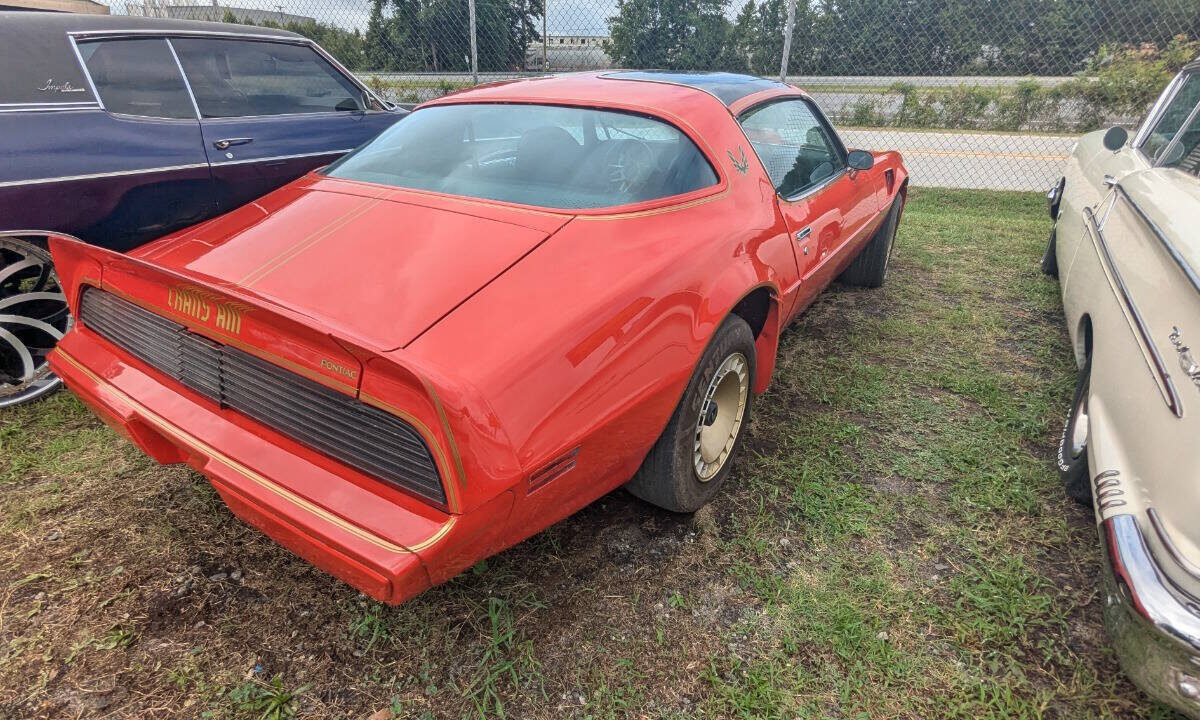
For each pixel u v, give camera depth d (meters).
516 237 2.08
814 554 2.43
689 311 2.13
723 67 9.90
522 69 9.66
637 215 2.27
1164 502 1.68
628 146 2.51
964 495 2.74
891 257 5.77
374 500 1.64
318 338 1.59
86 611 2.13
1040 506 2.68
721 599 2.23
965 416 3.33
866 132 14.41
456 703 1.89
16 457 2.87
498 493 1.60
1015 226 6.82
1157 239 2.35
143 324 2.12
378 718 1.84
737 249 2.44
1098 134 4.94
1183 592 1.57
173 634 2.06
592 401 1.83
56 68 3.29
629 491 2.52
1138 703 1.91
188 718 1.82
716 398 2.54
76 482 2.73
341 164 2.78
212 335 1.86
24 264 3.22
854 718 1.85
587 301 1.88
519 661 2.01
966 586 2.29
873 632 2.11
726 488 2.78
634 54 9.73
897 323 4.37
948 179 10.36
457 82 9.72
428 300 1.82
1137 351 2.12
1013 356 3.96
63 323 3.43
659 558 2.40
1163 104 3.70
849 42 9.80
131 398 2.10
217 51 4.00
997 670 2.00
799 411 3.36
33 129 3.14
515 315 1.79
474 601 2.21
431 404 1.50
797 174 3.26
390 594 1.60
